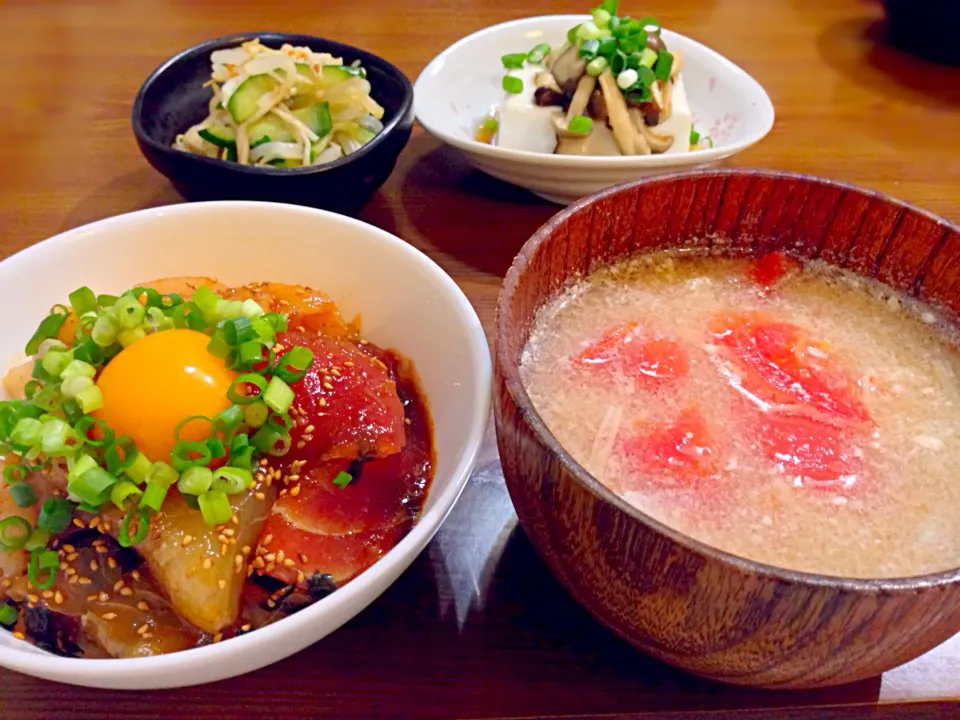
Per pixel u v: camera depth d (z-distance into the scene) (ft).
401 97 1.09
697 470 0.56
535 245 0.59
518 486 0.52
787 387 0.62
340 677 0.60
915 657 0.49
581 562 0.49
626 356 0.64
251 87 1.05
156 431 0.61
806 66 1.45
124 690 0.57
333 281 0.82
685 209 0.67
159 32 1.47
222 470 0.59
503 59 1.25
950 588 0.41
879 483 0.56
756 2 1.66
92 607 0.59
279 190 0.92
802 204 0.66
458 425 0.66
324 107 1.08
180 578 0.57
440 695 0.59
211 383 0.63
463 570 0.66
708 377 0.63
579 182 1.03
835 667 0.46
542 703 0.58
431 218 1.07
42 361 0.63
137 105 1.00
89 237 0.77
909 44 1.49
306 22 1.51
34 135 1.18
